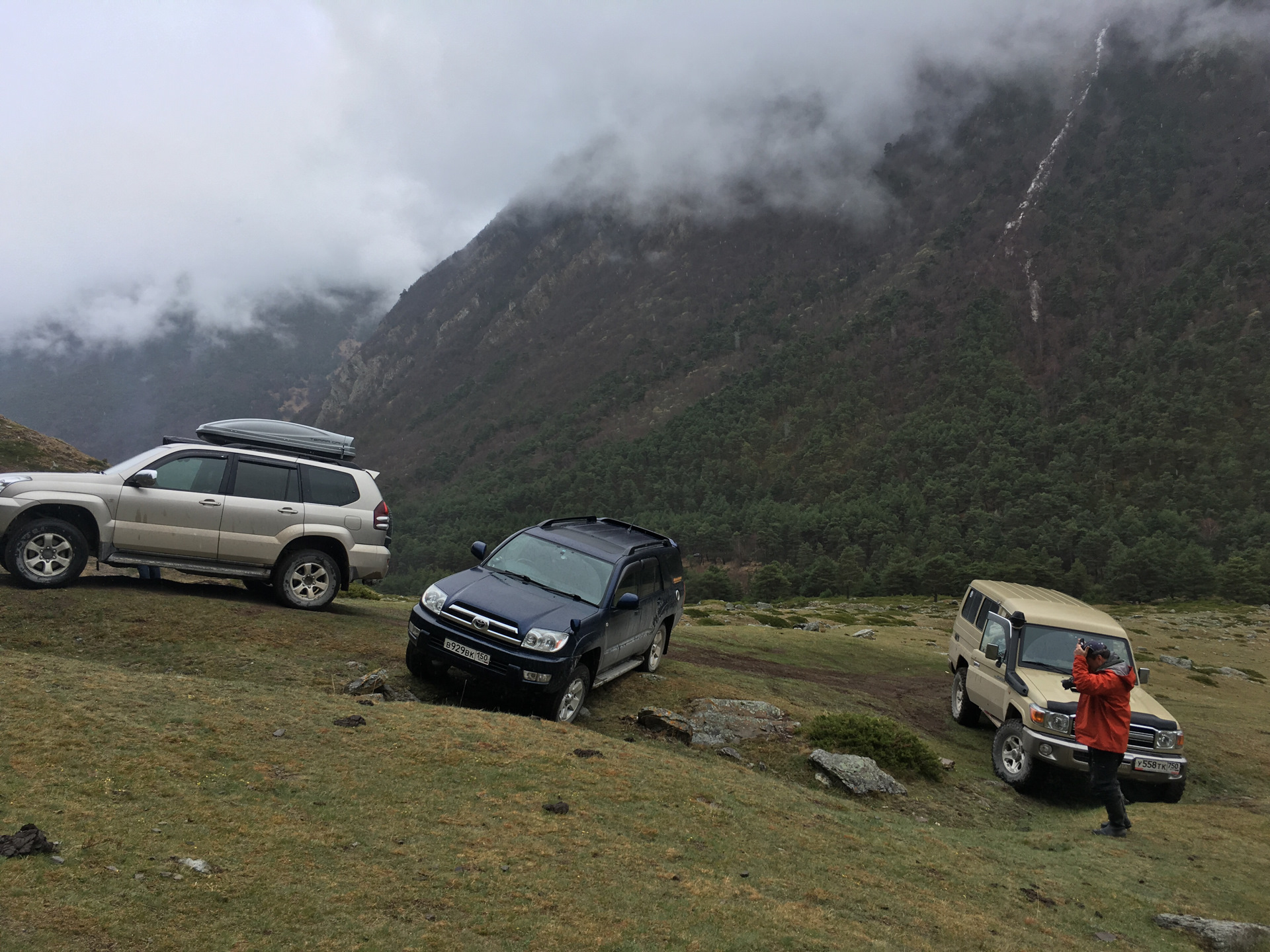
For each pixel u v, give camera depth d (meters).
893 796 9.48
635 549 11.17
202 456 11.05
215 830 4.41
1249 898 7.09
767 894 4.98
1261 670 46.50
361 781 5.62
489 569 10.38
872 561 194.00
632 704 10.77
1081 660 8.96
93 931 3.21
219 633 9.87
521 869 4.66
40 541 10.15
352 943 3.52
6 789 4.36
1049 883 6.69
